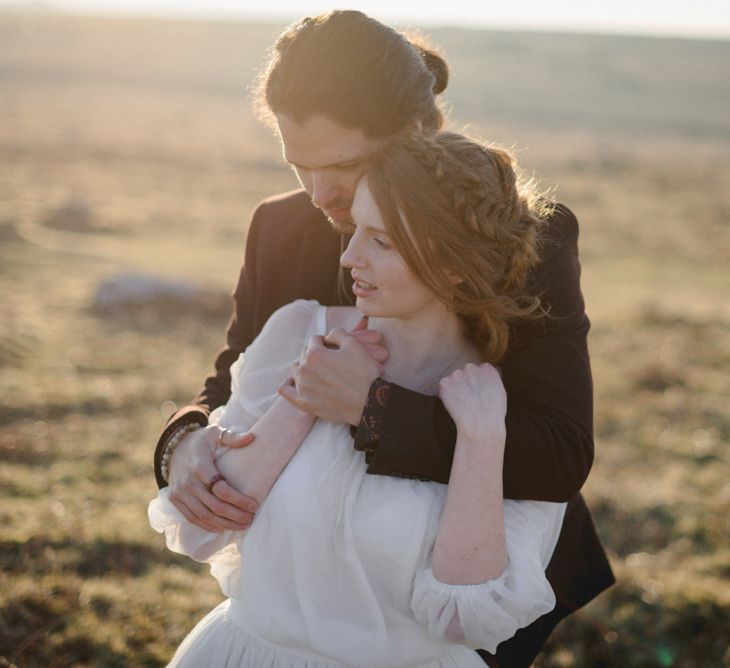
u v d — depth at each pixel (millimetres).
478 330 2047
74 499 6039
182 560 5148
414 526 1945
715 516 7027
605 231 32531
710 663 4488
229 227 28234
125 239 24750
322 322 2254
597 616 4715
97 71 92000
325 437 2053
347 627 2008
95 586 4363
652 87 114562
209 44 128875
